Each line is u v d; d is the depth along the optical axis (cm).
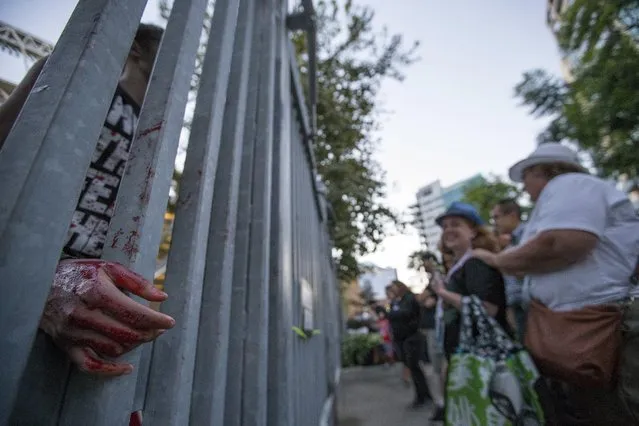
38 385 41
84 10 45
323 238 403
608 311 135
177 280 65
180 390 60
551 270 150
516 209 346
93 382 43
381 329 949
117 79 46
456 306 189
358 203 684
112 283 43
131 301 42
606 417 136
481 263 186
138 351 49
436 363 500
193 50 67
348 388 604
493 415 141
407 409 418
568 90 1177
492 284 178
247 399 88
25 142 37
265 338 97
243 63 103
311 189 296
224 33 85
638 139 938
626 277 139
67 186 39
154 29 123
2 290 33
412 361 442
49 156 37
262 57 133
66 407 42
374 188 687
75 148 40
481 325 159
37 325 35
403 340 479
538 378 143
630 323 123
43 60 83
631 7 787
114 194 108
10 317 33
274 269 122
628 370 122
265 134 119
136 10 50
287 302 123
